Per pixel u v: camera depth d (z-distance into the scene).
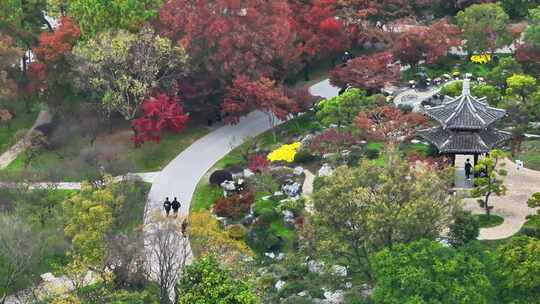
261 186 135.88
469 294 92.44
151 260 119.31
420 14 184.12
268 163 142.25
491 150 129.00
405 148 140.38
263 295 107.94
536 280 94.94
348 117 142.88
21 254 115.50
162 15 152.50
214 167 145.00
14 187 131.75
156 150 149.75
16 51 150.50
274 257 121.50
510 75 152.00
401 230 102.25
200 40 151.12
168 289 112.06
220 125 157.25
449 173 116.56
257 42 152.00
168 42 146.88
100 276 112.19
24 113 162.75
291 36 156.50
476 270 94.94
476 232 114.44
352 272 111.56
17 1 155.75
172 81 149.00
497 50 175.75
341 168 109.75
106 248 112.25
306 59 164.25
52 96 155.25
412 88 162.12
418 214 102.06
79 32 152.12
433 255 96.38
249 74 151.00
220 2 150.88
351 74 155.25
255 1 154.62
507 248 98.69
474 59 169.75
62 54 150.38
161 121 142.75
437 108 132.25
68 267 110.31
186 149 150.25
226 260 108.31
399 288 94.56
